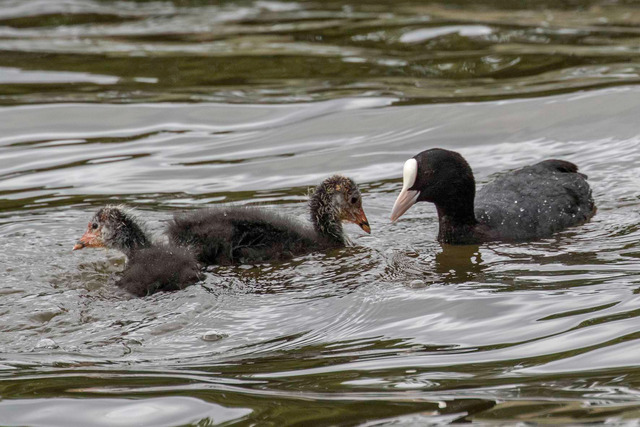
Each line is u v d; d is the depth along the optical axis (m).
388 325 10.07
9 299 10.83
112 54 22.91
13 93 20.09
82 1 28.77
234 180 15.86
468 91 19.62
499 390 8.41
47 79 21.03
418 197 13.10
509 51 22.14
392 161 16.62
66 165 16.61
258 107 19.22
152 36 24.56
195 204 14.73
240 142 17.59
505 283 11.14
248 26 25.41
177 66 21.84
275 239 12.52
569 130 17.47
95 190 15.39
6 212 14.32
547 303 10.40
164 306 10.61
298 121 18.48
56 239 13.12
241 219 12.52
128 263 11.79
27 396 8.56
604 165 15.93
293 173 16.19
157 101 19.62
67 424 8.06
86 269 11.95
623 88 18.98
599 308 10.16
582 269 11.48
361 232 13.68
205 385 8.73
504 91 19.45
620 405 8.02
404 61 21.78
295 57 22.36
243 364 9.20
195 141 17.66
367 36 23.94
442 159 13.03
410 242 13.15
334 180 13.16
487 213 13.38
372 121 18.31
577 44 22.44
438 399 8.29
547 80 19.94
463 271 11.72
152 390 8.63
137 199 14.98
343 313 10.40
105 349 9.59
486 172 15.88
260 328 10.05
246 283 11.40
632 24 24.06
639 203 14.23
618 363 8.88
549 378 8.64
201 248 12.17
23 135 17.98
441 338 9.68
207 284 11.33
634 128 17.30
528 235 13.08
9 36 24.75
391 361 9.16
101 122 18.61
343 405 8.23
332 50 22.84
